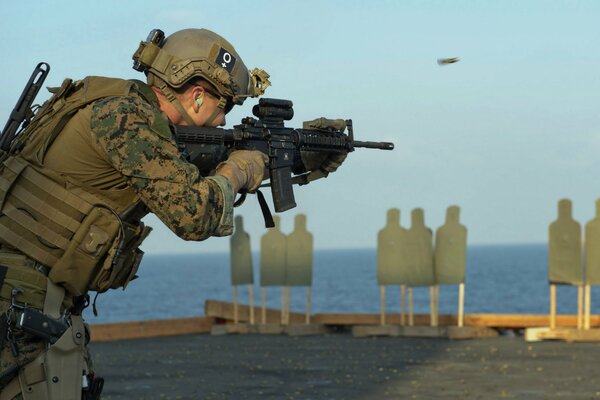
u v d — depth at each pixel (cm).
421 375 1039
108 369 1119
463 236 1484
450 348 1305
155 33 404
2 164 383
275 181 442
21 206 378
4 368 371
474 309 7019
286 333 1545
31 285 374
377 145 493
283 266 1596
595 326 1462
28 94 386
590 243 1400
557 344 1333
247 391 944
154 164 369
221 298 10425
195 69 399
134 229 386
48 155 379
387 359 1187
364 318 1560
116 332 1487
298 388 958
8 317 371
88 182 378
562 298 8762
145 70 407
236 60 410
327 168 484
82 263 378
